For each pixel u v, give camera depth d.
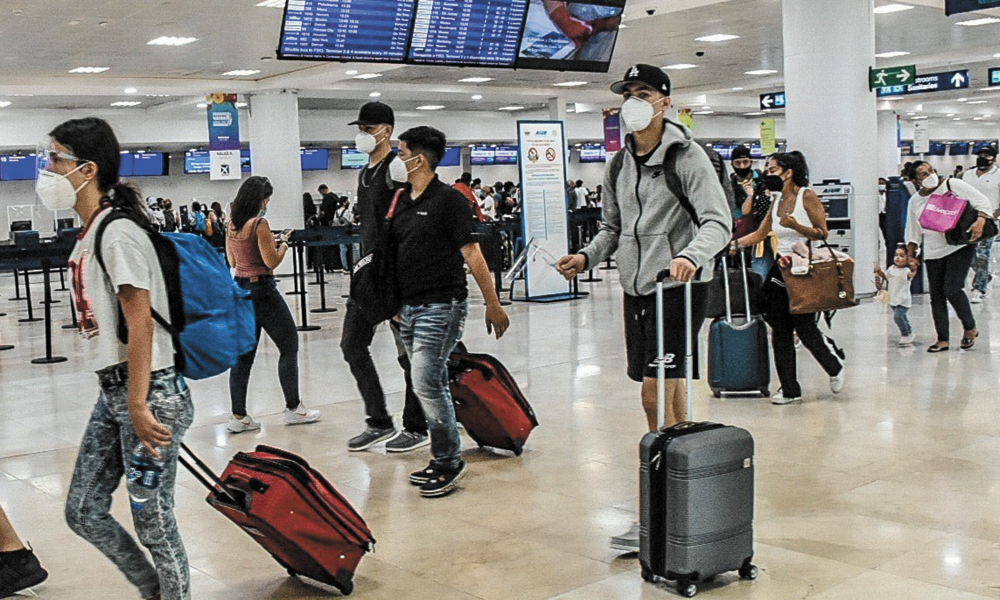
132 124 26.56
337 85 21.25
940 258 8.02
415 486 4.98
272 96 20.59
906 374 7.29
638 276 3.91
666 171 3.79
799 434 5.69
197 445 6.04
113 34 13.89
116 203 2.92
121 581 3.88
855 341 8.86
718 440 3.46
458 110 31.19
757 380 6.73
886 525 4.11
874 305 11.25
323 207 22.31
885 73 11.41
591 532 4.21
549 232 13.71
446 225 4.76
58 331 12.42
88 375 9.02
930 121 40.97
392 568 3.88
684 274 3.49
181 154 30.19
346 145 31.42
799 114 11.71
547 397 7.09
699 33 17.00
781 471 4.96
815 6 11.48
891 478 4.77
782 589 3.48
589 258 4.12
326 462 5.52
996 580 3.49
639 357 4.03
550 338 10.06
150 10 12.24
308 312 13.52
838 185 11.27
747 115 35.78
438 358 4.81
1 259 9.62
